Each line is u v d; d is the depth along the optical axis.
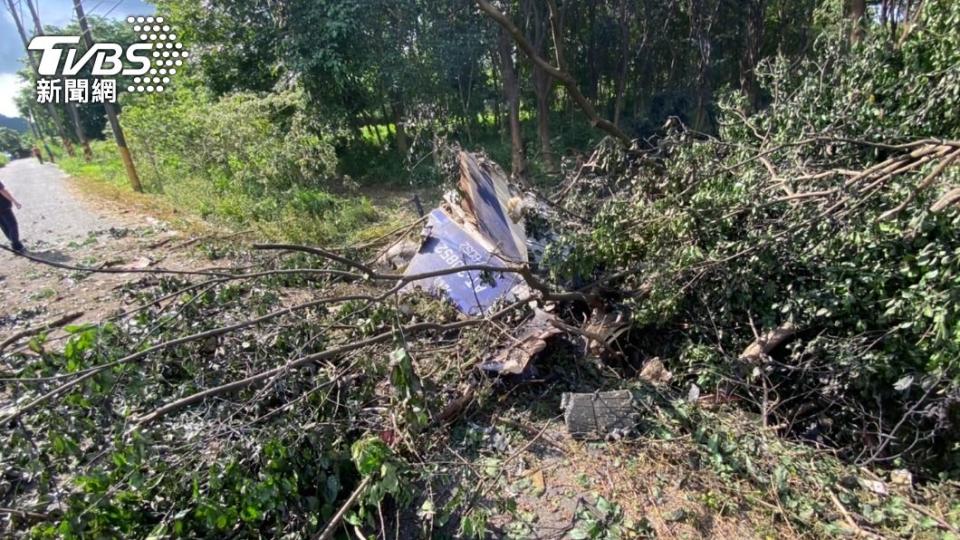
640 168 3.76
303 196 7.74
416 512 2.21
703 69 10.67
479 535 1.99
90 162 19.91
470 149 10.63
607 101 13.09
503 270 2.85
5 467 2.19
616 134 3.56
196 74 11.61
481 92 11.98
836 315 2.77
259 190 8.36
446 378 2.92
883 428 2.65
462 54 10.27
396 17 10.09
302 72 10.02
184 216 8.37
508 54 9.97
